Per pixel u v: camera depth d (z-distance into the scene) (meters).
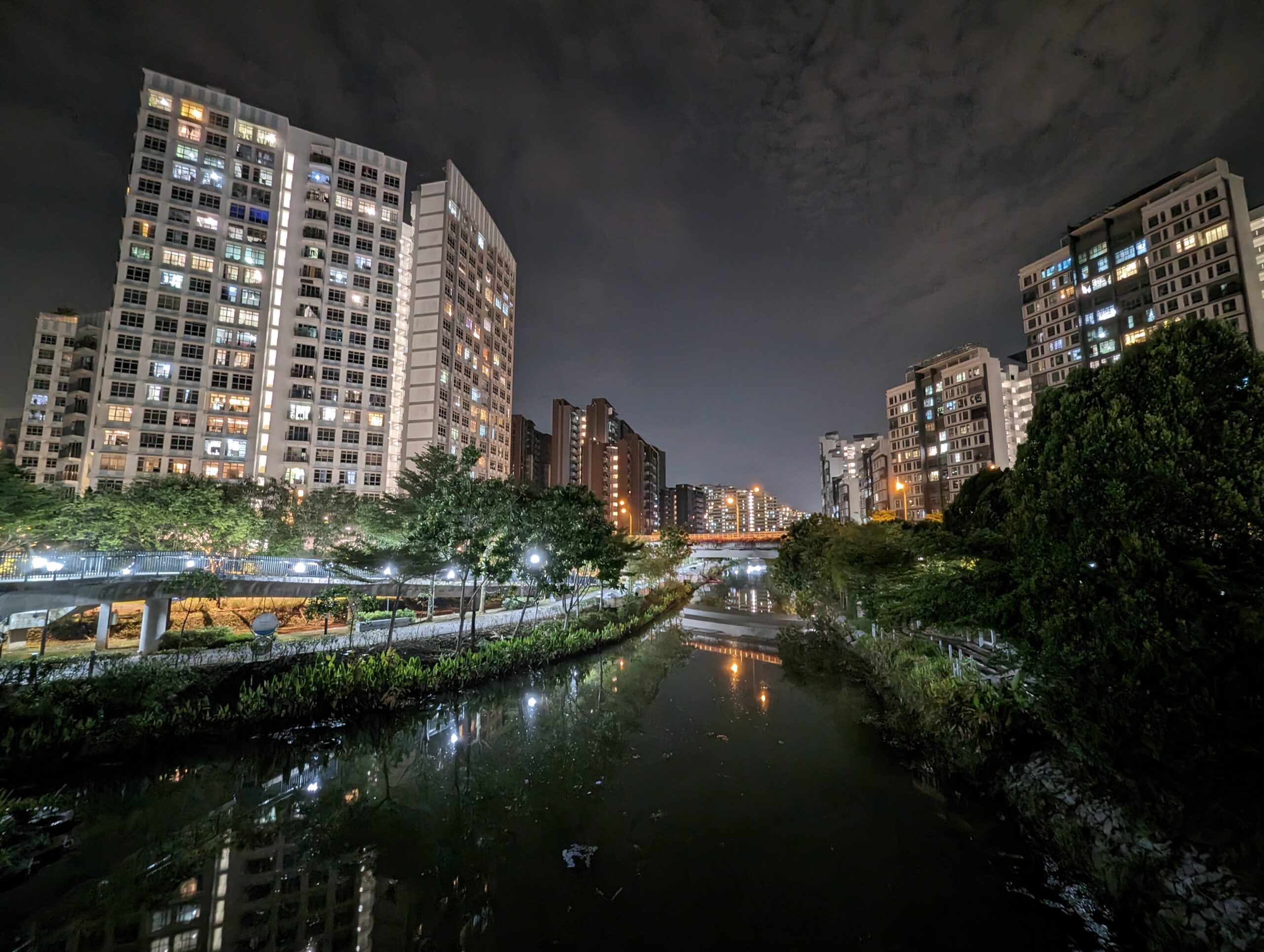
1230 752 7.68
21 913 10.61
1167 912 8.49
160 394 70.69
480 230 106.44
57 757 16.70
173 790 16.36
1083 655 9.28
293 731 20.34
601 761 18.53
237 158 78.12
